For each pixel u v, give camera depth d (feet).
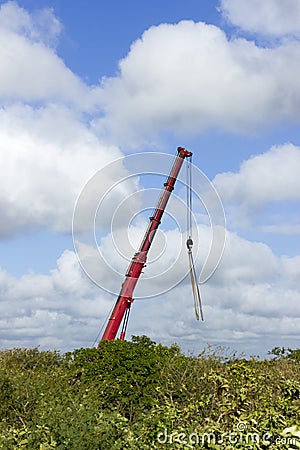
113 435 28.71
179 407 40.04
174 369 46.91
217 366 46.62
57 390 41.45
